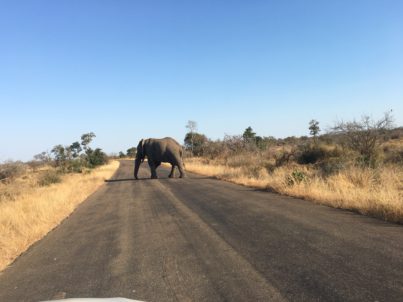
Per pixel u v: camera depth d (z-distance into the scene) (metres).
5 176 31.66
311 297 4.92
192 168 36.94
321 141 26.27
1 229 10.03
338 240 7.54
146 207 14.14
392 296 4.77
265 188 16.81
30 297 5.70
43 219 11.95
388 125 22.53
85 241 9.28
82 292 5.72
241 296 5.14
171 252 7.62
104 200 17.31
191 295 5.32
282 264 6.33
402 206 9.25
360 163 17.62
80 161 52.00
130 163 79.31
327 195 12.41
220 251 7.41
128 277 6.29
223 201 13.98
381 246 6.95
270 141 47.69
